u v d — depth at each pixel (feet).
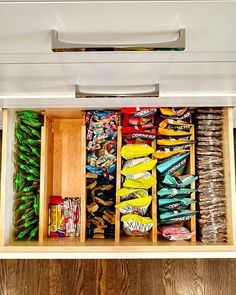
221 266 5.31
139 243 3.99
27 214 4.25
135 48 1.89
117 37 1.94
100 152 4.29
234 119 4.66
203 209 4.12
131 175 4.09
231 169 3.96
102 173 4.30
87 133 4.28
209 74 2.63
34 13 1.71
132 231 4.14
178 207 4.14
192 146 4.21
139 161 4.11
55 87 2.95
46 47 2.08
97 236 4.33
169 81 2.80
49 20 1.78
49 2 1.64
